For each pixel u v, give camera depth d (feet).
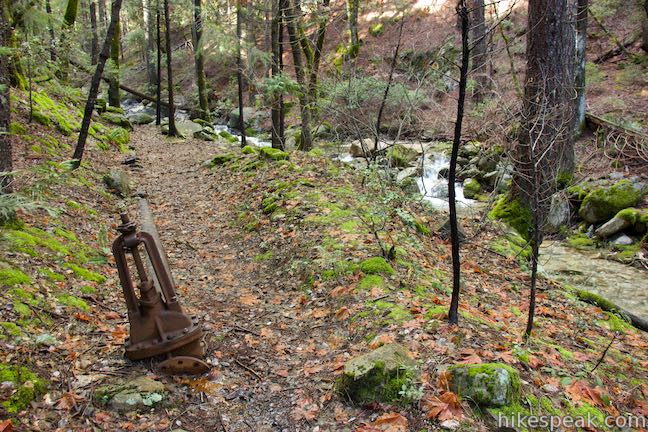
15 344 12.36
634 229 32.50
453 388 11.52
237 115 80.69
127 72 118.42
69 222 22.77
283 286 19.45
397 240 22.15
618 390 13.84
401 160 47.65
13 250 17.04
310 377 13.29
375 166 25.30
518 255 24.89
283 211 26.30
